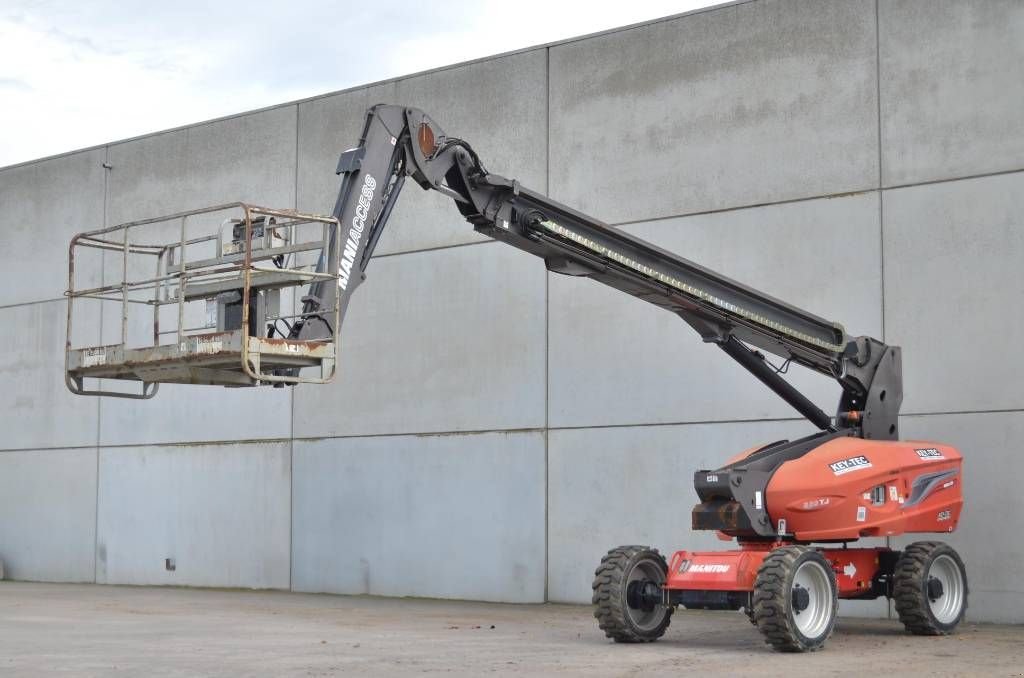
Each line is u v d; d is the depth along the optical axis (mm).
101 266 22734
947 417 14625
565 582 17094
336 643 12047
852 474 12164
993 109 14648
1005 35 14625
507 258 18094
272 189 20734
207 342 9688
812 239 15703
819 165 15727
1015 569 14047
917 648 11469
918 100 15125
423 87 19125
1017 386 14242
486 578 17797
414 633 13148
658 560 12164
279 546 19969
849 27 15633
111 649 11461
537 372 17641
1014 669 9938
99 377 10500
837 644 11805
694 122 16672
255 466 20359
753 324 12938
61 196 23375
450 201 18719
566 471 17234
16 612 15898
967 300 14625
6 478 23562
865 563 12742
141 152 22422
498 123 18344
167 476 21391
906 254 15055
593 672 9680
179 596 18828
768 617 10898
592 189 17453
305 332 10266
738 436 15938
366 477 19141
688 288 12500
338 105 20047
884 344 14008
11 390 23672
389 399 19016
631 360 16859
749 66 16328
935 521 12828
